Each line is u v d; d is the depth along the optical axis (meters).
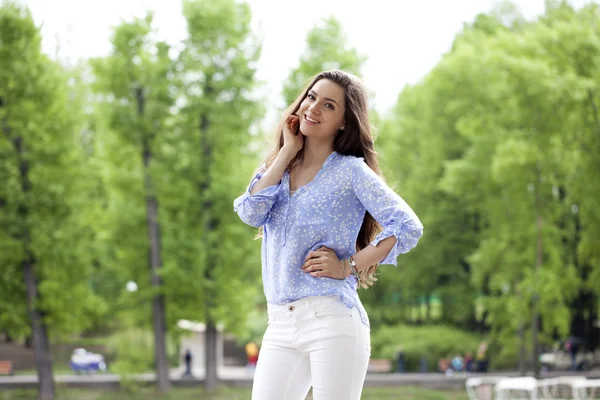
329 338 2.22
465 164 23.77
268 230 2.36
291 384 2.32
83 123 22.83
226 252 22.91
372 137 2.38
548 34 20.94
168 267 22.45
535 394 14.61
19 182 21.80
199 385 24.64
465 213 30.78
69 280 22.03
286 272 2.27
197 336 36.19
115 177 23.08
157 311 23.45
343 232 2.27
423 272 31.30
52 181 21.80
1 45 21.16
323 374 2.22
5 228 21.58
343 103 2.30
